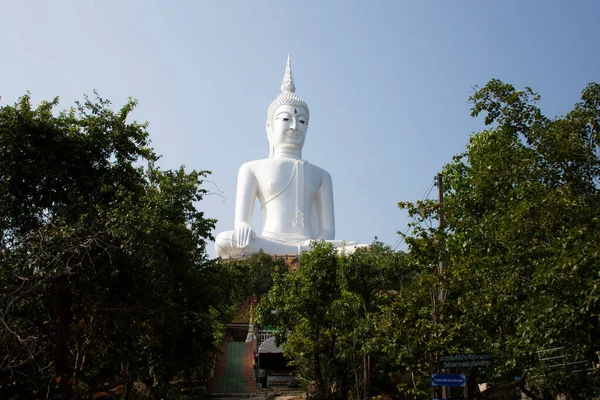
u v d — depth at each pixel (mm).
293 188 53000
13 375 14961
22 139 16172
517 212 13797
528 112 15867
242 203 52875
